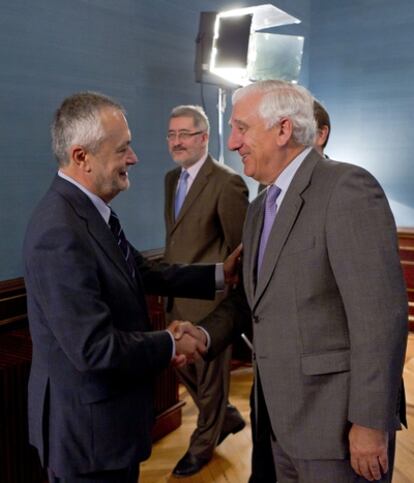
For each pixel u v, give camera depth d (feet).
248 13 11.25
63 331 4.16
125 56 10.01
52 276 4.15
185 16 11.44
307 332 4.40
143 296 5.03
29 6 8.13
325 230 4.27
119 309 4.56
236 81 11.59
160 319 9.00
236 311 5.88
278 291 4.51
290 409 4.50
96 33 9.34
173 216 8.54
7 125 7.95
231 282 6.13
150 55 10.61
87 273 4.22
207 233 8.00
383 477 4.44
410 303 15.01
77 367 4.21
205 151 8.23
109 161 4.58
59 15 8.63
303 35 16.29
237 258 6.14
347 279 4.14
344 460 4.43
